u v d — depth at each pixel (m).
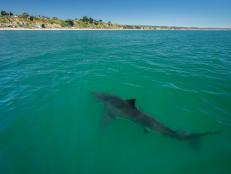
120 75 14.34
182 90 11.42
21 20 140.38
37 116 8.62
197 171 5.85
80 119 8.48
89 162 6.17
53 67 17.11
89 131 7.67
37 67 17.14
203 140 7.09
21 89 11.60
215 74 14.61
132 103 8.06
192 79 13.40
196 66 17.45
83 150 6.66
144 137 7.31
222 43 41.62
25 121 8.23
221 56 23.23
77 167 5.97
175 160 6.27
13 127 7.80
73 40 48.78
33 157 6.29
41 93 10.98
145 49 30.88
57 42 42.19
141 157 6.40
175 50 29.59
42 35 69.19
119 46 35.59
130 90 11.48
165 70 15.87
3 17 137.25
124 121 8.13
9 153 6.45
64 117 8.59
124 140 7.16
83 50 28.98
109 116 8.34
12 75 14.55
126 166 6.05
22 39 49.22
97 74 14.59
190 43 42.25
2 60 20.44
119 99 8.84
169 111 9.15
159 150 6.68
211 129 7.81
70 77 13.90
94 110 9.22
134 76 14.07
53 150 6.62
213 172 5.79
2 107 9.37
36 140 7.08
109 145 6.92
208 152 6.55
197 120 8.43
